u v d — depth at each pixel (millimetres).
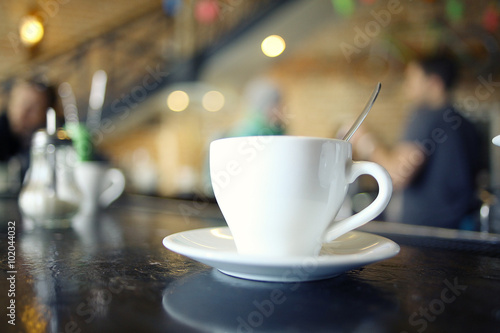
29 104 1766
